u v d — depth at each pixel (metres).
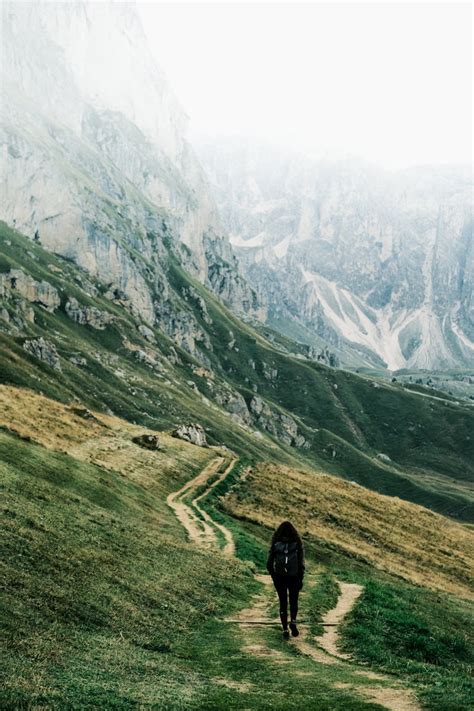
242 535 50.69
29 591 18.03
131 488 57.41
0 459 40.75
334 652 20.17
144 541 33.09
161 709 11.75
